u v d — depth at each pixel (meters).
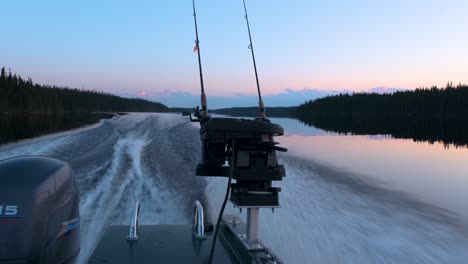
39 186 1.94
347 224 4.35
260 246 1.89
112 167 7.74
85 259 3.25
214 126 1.78
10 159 2.17
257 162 1.84
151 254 1.91
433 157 11.62
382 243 3.75
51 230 2.01
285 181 6.95
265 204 1.86
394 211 4.97
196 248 2.01
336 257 3.38
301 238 3.87
